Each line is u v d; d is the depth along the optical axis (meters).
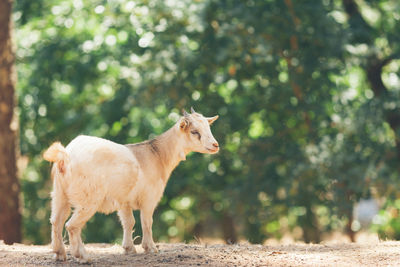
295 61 15.96
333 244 9.11
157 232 19.73
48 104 19.12
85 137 7.13
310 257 7.59
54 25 18.84
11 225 13.67
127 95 17.91
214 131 17.20
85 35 18.69
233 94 16.77
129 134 18.81
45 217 19.73
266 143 16.83
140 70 16.64
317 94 16.05
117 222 18.92
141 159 7.54
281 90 16.47
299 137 17.11
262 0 15.90
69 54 18.77
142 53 17.28
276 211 17.27
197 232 22.19
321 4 15.66
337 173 14.91
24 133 19.31
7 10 13.83
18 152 14.05
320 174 15.01
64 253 7.20
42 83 18.77
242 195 16.30
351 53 16.12
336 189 15.21
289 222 19.55
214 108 17.16
